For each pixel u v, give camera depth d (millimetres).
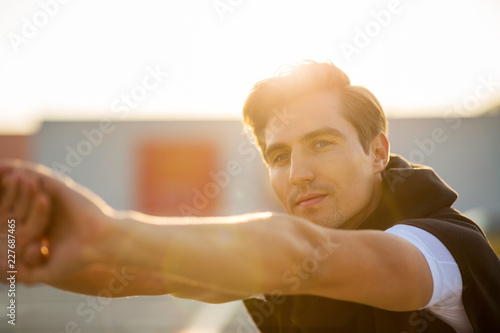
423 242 1087
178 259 632
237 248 666
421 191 1383
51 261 597
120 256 609
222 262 649
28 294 11586
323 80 1452
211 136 20172
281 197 1501
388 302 853
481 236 1250
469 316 1126
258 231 705
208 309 8289
